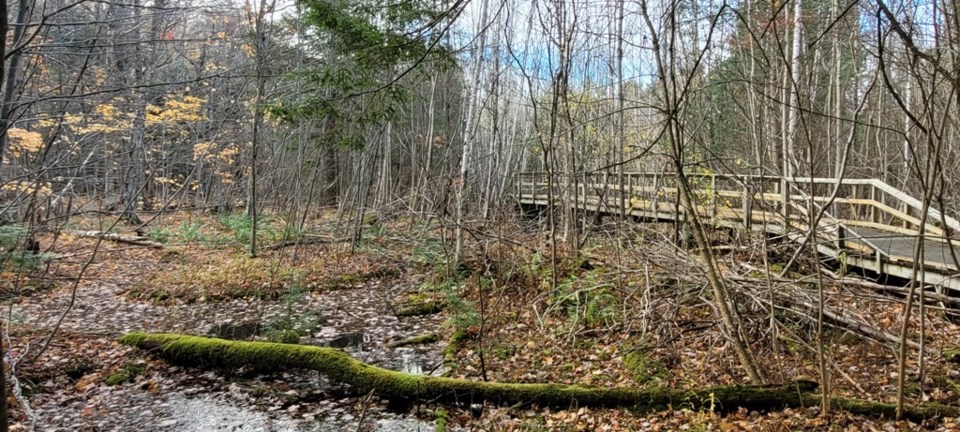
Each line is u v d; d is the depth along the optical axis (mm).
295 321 8922
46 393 5918
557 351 6980
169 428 5273
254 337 8250
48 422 5297
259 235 16344
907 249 8117
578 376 6180
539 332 7738
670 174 9367
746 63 12766
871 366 5742
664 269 7453
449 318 8625
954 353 5727
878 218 11211
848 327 6301
